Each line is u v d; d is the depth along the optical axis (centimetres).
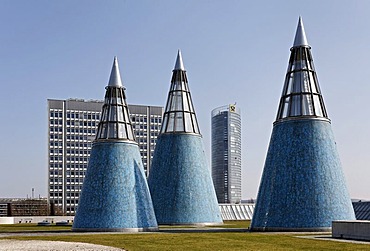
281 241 3456
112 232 5028
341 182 5066
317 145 5097
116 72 5984
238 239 3656
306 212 4831
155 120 17938
